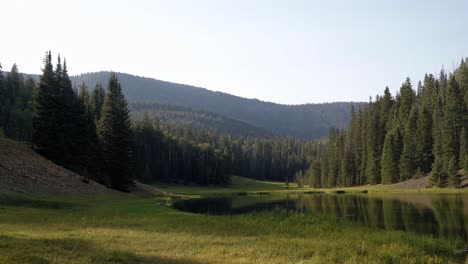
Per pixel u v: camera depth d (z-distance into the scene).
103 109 78.38
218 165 173.50
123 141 77.00
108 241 18.91
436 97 125.75
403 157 115.06
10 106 115.19
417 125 115.75
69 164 68.38
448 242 23.73
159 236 21.75
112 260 14.46
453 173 93.06
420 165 113.19
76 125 70.12
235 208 59.47
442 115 108.94
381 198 78.75
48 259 13.46
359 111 161.38
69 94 75.00
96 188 62.06
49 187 50.31
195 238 21.52
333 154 160.50
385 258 17.61
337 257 16.94
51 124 65.00
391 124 136.50
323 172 161.50
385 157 120.56
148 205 47.56
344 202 70.19
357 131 152.38
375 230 27.31
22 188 44.88
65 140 66.75
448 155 101.56
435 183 98.88
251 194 117.50
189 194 117.44
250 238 22.52
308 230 26.44
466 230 32.94
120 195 64.25
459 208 52.16
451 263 18.33
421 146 113.12
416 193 92.00
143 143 151.88
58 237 18.98
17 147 59.19
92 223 26.78
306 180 185.38
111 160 76.06
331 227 27.78
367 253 18.50
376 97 158.12
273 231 25.92
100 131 78.31
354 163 152.50
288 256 16.88
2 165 48.75
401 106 133.62
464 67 124.62
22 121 99.81
